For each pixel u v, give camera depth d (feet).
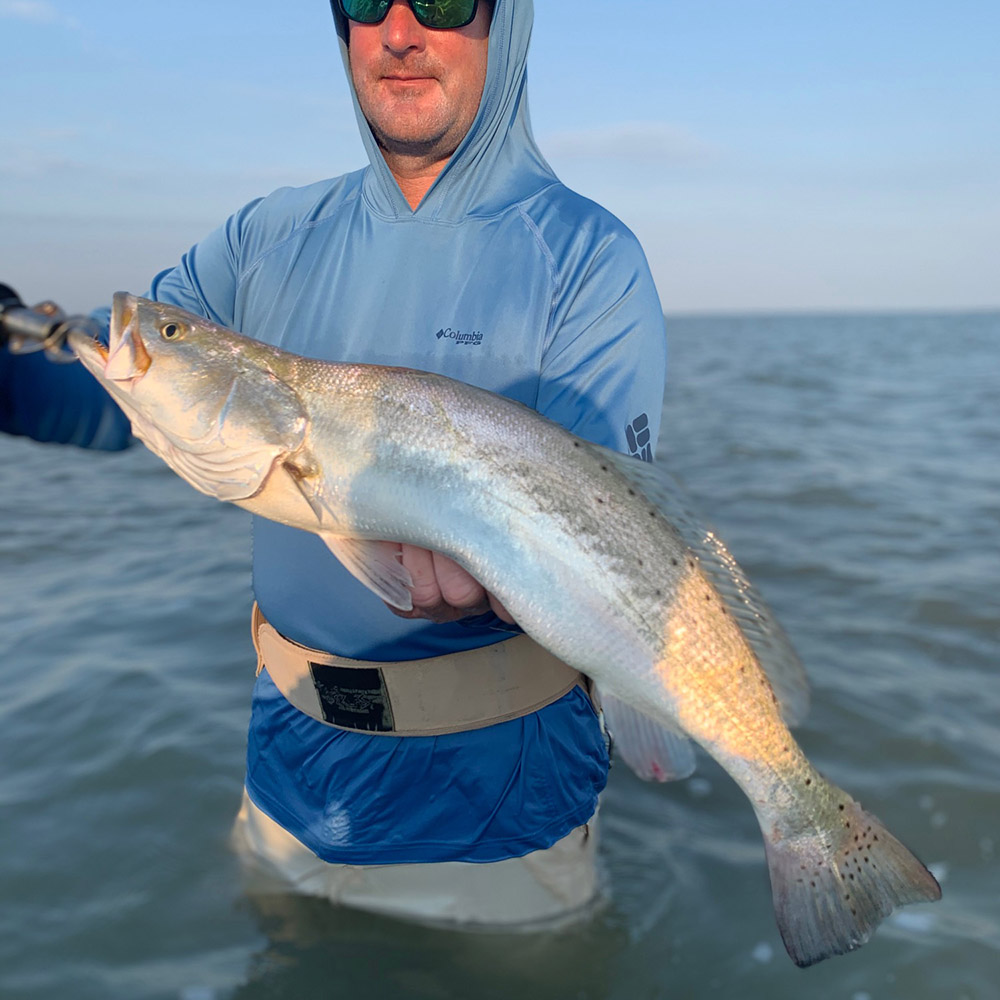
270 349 5.99
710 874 10.05
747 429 48.39
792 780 6.09
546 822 7.23
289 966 8.00
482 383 6.54
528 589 5.66
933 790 11.81
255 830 8.41
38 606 18.57
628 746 6.11
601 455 5.82
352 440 5.76
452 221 6.84
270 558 7.23
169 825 10.52
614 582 5.71
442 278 6.75
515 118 7.14
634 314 6.50
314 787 7.39
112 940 8.68
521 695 6.93
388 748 7.05
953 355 135.13
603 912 8.95
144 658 15.57
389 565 5.93
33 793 11.29
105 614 17.93
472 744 6.93
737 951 8.85
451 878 7.72
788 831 6.10
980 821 11.18
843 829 6.18
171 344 5.80
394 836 7.18
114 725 13.02
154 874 9.61
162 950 8.53
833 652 16.25
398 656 6.86
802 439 44.24
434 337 6.66
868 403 62.69
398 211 7.00
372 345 6.82
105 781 11.53
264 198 7.81
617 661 5.82
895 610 18.53
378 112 6.76
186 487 32.48
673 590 5.82
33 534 25.03
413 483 5.68
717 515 27.58
